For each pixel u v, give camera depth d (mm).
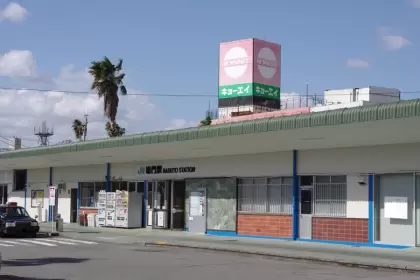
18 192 48125
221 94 64000
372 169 22734
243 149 27266
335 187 24250
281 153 26344
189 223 31141
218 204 29484
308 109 52594
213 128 25438
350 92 66562
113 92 56562
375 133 20906
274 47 63750
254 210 27672
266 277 14969
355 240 23266
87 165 39906
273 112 54688
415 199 21516
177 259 19391
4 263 17875
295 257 19734
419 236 21391
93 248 23766
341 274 15820
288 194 26156
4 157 43500
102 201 36500
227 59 63875
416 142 21281
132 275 15102
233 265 17734
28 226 30062
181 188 32438
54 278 14453
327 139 22922
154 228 33500
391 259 18562
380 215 22625
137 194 34844
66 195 42094
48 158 39750
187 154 30609
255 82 61656
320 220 24656
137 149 31516
